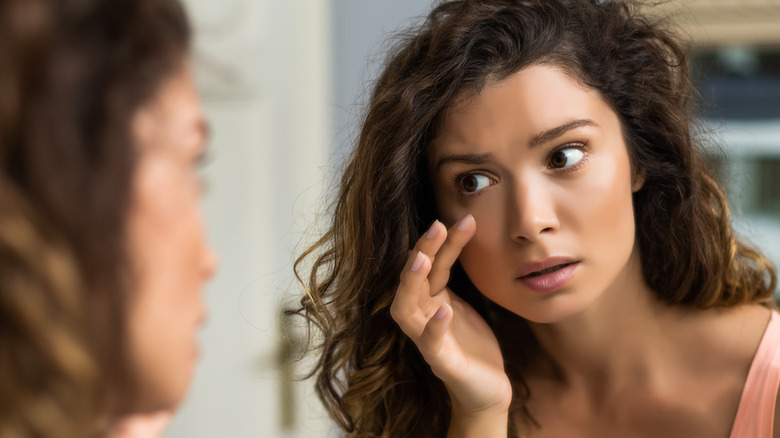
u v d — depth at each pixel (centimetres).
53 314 30
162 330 37
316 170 184
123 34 33
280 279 183
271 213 184
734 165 187
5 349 30
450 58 71
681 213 82
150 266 36
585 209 69
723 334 83
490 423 79
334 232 87
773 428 78
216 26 180
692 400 82
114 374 35
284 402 179
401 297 74
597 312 82
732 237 85
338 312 87
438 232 72
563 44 71
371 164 79
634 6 87
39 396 30
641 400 84
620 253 72
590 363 86
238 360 180
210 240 180
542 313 71
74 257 32
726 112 188
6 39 31
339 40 187
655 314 85
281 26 182
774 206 187
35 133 31
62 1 32
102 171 32
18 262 29
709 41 181
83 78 32
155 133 35
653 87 80
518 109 69
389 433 89
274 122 183
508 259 71
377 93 82
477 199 72
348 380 88
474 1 75
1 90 30
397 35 92
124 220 34
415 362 88
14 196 30
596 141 70
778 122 185
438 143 73
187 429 180
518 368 91
